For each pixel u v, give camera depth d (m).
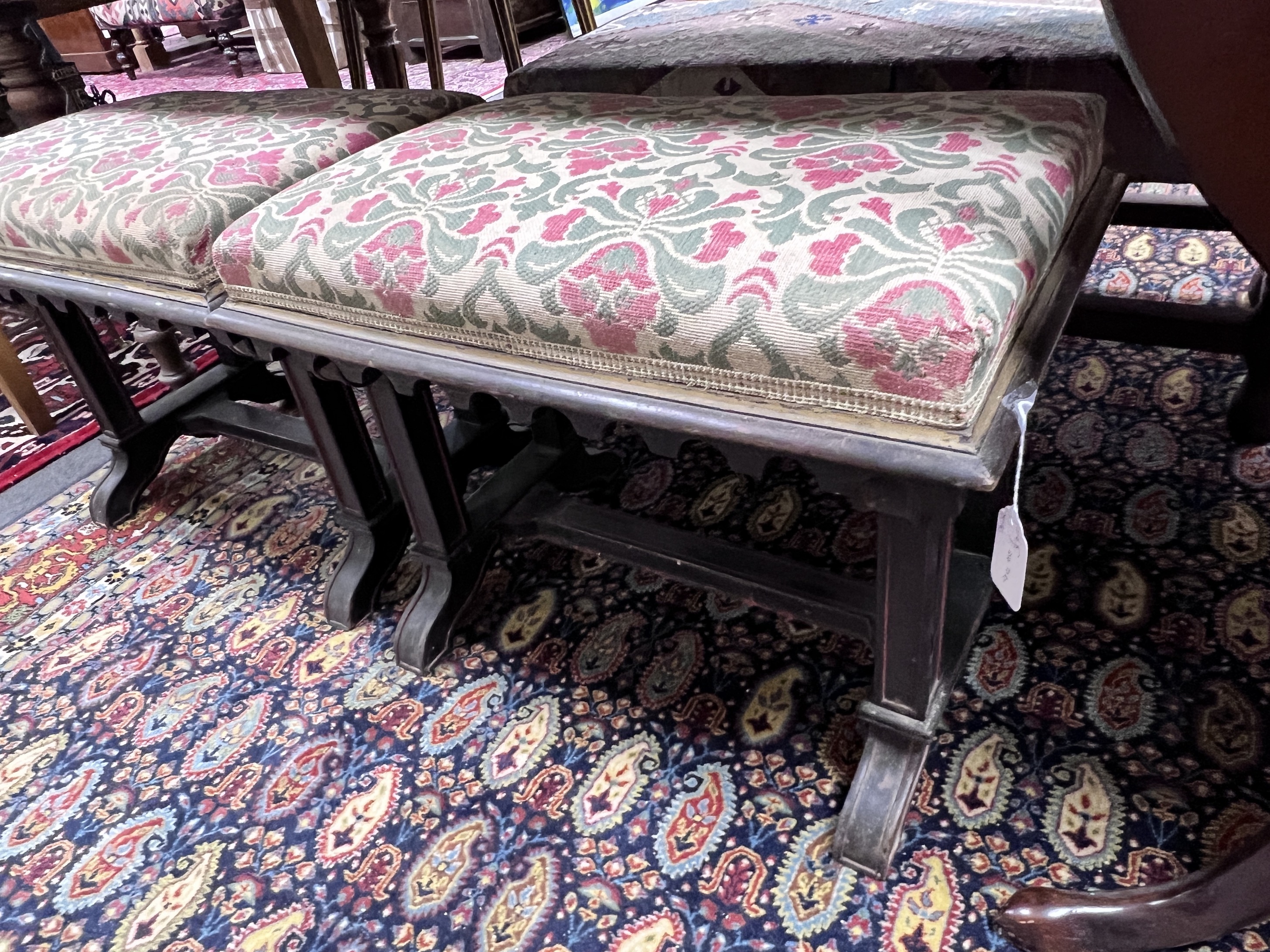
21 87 1.29
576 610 0.94
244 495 1.22
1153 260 1.40
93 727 0.88
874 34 0.93
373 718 0.85
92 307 0.83
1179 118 0.35
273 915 0.69
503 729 0.81
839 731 0.76
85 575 1.11
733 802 0.72
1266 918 0.52
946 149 0.54
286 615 1.00
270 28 3.57
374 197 0.63
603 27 1.18
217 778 0.81
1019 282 0.44
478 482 1.17
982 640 0.82
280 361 0.83
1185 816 0.65
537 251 0.54
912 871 0.65
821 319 0.45
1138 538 0.91
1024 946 0.58
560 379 0.55
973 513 0.80
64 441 1.40
